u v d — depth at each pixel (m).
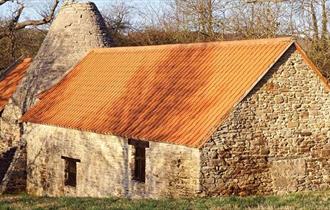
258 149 18.88
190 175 17.84
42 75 27.78
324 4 31.94
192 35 43.53
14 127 29.17
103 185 21.41
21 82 29.41
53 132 24.22
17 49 48.97
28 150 26.02
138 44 49.44
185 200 16.44
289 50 19.69
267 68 18.94
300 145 19.97
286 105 19.62
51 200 17.41
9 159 27.70
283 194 18.64
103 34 29.23
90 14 29.03
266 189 19.08
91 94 24.30
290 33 34.25
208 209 14.10
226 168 18.09
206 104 19.00
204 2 41.59
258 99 18.95
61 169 23.77
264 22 36.12
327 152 20.62
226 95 18.86
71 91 25.59
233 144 18.25
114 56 26.34
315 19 32.88
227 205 14.67
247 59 19.95
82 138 22.45
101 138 21.44
